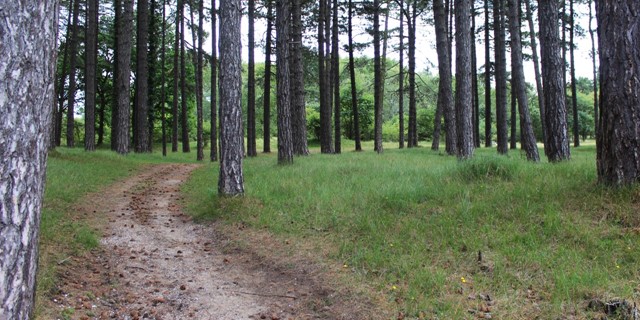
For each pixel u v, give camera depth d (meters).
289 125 15.27
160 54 35.03
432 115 48.59
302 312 4.62
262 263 6.13
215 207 9.02
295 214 7.96
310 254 6.16
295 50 19.95
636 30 6.13
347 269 5.48
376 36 25.78
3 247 2.88
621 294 4.07
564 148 11.68
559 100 11.74
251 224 7.80
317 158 17.52
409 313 4.25
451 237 5.95
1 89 2.86
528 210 6.38
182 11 26.98
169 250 6.85
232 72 9.57
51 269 5.12
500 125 21.42
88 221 8.08
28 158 3.02
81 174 12.43
